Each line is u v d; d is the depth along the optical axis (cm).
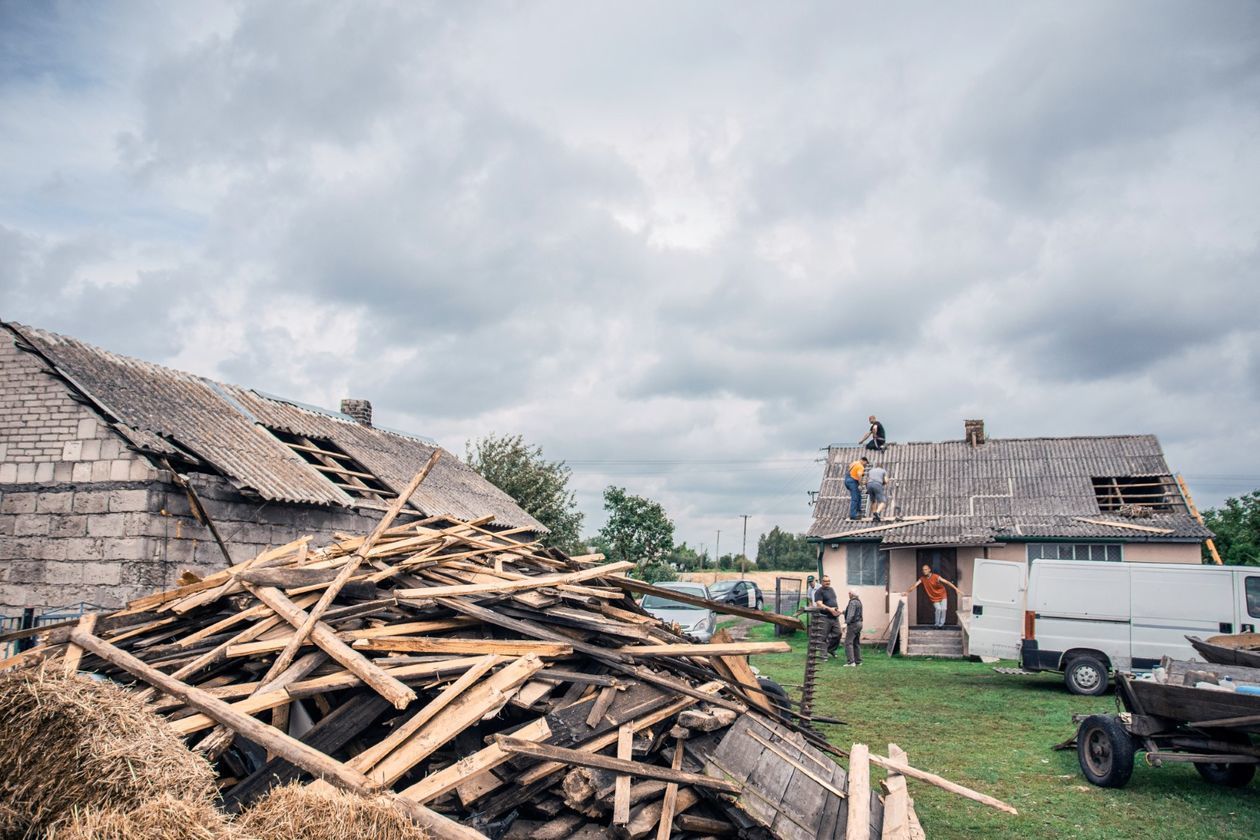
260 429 1633
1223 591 1420
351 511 1627
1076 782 881
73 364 1339
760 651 672
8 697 373
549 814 523
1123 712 938
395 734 489
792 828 552
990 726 1150
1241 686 834
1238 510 3164
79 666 587
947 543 2292
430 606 657
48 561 1234
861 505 2631
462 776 474
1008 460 2694
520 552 840
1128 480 2530
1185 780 901
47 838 356
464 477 2552
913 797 823
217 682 564
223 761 513
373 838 402
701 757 587
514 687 537
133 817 359
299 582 650
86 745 376
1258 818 763
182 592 711
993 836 711
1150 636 1441
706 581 5138
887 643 2345
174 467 1285
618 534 4216
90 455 1248
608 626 685
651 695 612
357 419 2419
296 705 570
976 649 1638
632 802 527
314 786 420
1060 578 1520
